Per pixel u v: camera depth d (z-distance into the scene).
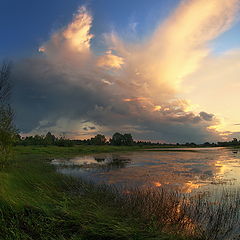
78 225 7.66
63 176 18.00
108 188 14.15
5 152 17.59
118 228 7.26
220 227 8.16
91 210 9.09
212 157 47.19
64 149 65.56
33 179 14.67
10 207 8.26
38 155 45.81
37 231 7.04
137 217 8.97
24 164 22.94
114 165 30.62
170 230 7.96
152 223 8.26
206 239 7.42
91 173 22.86
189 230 8.02
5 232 6.59
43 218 7.84
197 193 13.59
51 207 9.00
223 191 14.11
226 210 9.47
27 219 7.63
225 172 23.25
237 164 31.58
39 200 9.52
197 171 23.98
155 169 25.89
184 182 17.52
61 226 7.54
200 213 9.56
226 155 54.97
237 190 14.38
